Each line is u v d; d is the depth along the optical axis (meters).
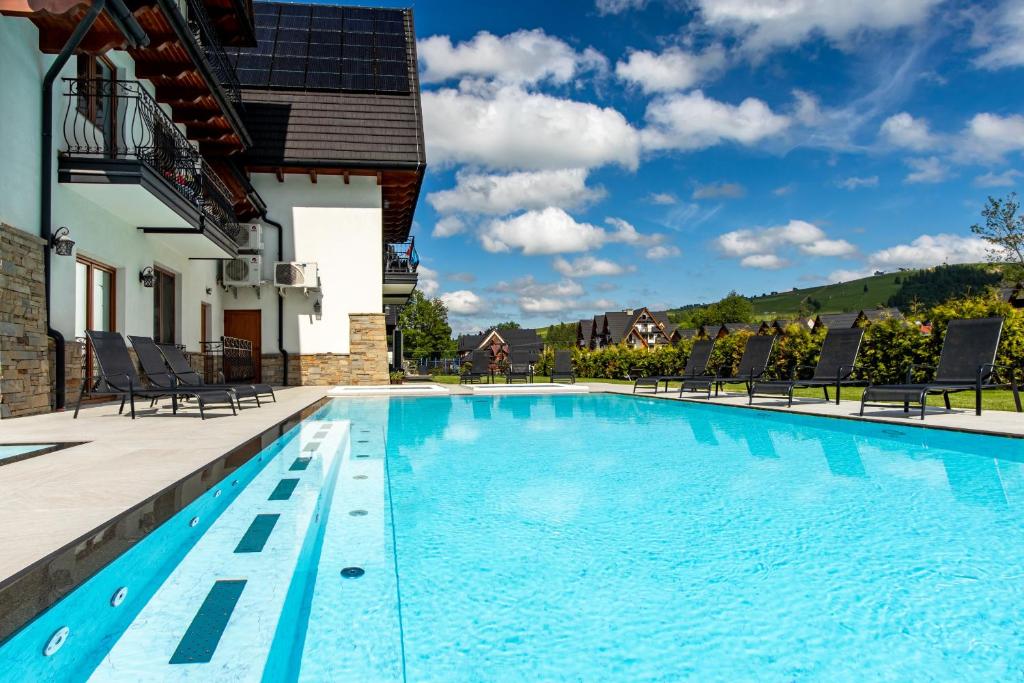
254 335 16.08
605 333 71.88
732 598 2.22
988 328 7.58
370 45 18.23
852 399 10.20
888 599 2.20
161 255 11.78
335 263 16.31
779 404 9.26
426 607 2.12
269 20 18.50
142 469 3.82
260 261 15.55
